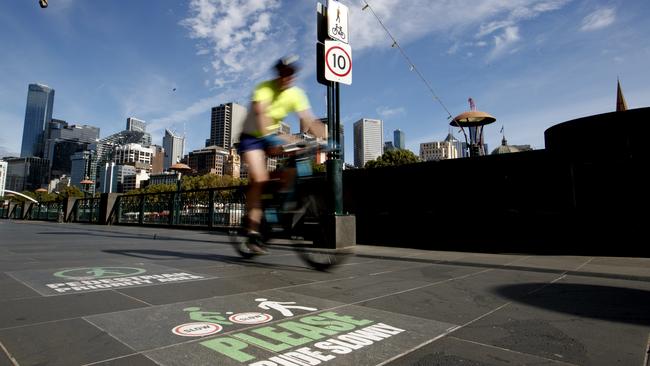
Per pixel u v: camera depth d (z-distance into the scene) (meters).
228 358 1.81
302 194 4.66
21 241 8.23
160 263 4.82
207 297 3.04
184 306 2.75
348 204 8.67
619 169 5.60
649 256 5.35
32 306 2.69
